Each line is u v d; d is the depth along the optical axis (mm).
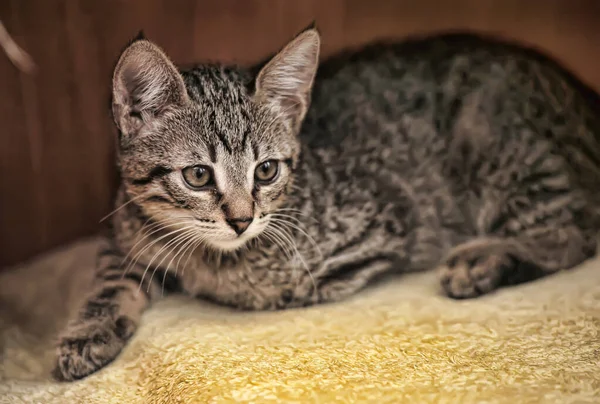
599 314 433
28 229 619
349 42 634
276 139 462
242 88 460
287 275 474
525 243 489
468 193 512
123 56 433
